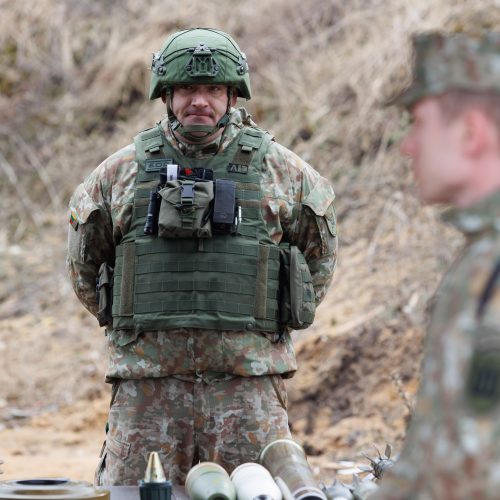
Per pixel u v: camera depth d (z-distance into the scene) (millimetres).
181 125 13602
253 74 40062
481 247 6113
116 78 43656
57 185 42125
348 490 10148
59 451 27875
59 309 36594
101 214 14023
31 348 34500
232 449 13367
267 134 14062
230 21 42438
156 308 13305
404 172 34219
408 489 6141
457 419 5801
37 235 40781
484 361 5762
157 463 9602
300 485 9859
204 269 13328
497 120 6242
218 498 9836
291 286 13547
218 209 13383
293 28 40969
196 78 13305
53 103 44594
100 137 43094
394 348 27438
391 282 30156
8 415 31344
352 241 32969
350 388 27125
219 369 13352
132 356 13477
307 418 26953
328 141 36750
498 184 6250
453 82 6328
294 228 13992
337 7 40719
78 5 47125
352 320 28938
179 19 43688
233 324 13297
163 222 13258
